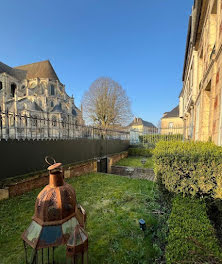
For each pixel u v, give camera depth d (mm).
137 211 3438
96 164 8422
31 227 1411
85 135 8547
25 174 4645
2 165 4066
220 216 2436
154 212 3305
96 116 27000
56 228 1335
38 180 4957
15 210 3471
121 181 5859
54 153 5781
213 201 2486
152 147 14914
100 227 2842
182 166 2645
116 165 9898
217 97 4527
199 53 8172
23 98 31312
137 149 14742
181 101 20562
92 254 2180
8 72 39125
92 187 5148
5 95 31578
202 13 6539
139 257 2090
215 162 2441
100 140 9578
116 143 12234
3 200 3914
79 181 5855
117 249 2271
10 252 2205
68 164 6445
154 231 2654
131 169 8695
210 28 5695
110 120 26297
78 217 1571
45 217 1351
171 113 36000
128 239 2496
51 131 6805
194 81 8875
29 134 5918
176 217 1845
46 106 32656
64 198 1422
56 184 1473
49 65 42125
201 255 1256
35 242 1298
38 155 5129
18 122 5871
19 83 38875
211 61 5113
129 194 4461
